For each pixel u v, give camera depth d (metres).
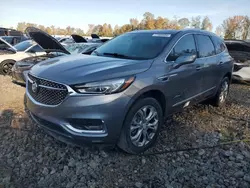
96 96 2.80
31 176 2.90
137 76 3.11
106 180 2.84
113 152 3.37
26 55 8.81
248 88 7.89
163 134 3.98
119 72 3.02
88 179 2.85
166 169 3.06
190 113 5.02
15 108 4.98
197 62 4.27
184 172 3.01
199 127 4.34
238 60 8.55
